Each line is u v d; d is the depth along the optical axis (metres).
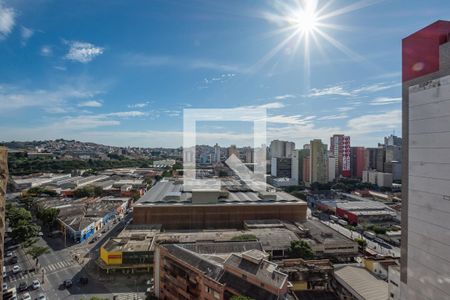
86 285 45.25
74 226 69.00
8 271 50.38
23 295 41.22
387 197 114.94
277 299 27.20
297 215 78.00
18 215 70.19
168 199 77.62
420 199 17.61
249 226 68.62
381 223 84.06
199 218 73.50
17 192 120.31
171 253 38.50
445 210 15.80
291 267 44.44
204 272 33.19
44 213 74.75
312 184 137.88
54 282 46.25
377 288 37.91
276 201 79.19
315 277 42.34
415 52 17.67
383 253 62.16
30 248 60.69
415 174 18.00
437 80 16.08
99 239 68.44
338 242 58.88
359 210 90.50
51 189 111.06
